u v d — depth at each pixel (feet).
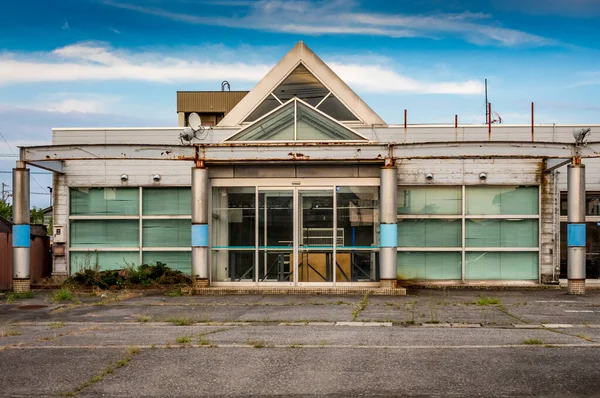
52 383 26.94
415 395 24.94
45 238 75.82
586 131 58.75
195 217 61.46
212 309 48.75
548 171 68.90
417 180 69.67
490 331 37.68
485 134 71.61
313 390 25.67
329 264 63.16
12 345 34.22
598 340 34.55
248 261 63.62
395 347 32.91
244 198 64.03
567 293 60.95
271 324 41.09
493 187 69.77
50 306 51.85
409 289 66.59
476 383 26.35
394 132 72.23
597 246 70.79
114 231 71.31
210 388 26.04
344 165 63.41
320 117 64.80
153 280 65.62
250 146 61.67
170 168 70.95
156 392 25.62
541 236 69.05
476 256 69.62
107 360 30.60
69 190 71.46
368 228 63.10
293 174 63.62
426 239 69.77
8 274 68.13
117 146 61.46
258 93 74.64
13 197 62.28
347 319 42.96
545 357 30.48
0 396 25.35
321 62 74.43
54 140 73.67
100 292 61.93
